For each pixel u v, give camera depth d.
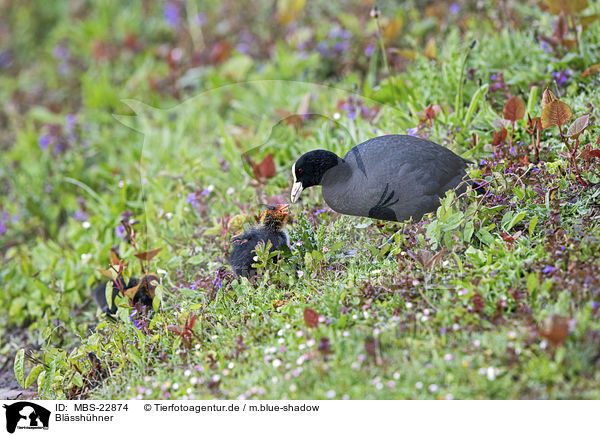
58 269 11.68
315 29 17.25
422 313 7.60
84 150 15.63
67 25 22.42
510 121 10.43
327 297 8.14
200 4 20.31
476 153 10.39
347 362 7.12
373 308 7.86
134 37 19.66
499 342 6.90
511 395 6.53
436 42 14.60
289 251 9.20
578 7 11.93
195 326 8.63
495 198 9.14
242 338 8.03
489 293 7.62
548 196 8.73
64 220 14.03
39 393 8.88
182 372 7.98
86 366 9.03
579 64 12.05
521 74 12.05
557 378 6.46
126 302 9.29
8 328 11.46
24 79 21.22
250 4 19.62
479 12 14.80
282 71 15.92
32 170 14.98
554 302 7.37
